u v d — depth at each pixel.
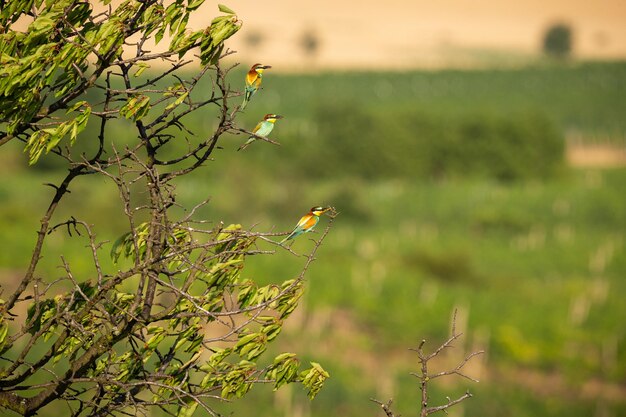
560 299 108.06
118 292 19.62
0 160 158.25
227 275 18.39
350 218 148.50
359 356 81.19
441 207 161.75
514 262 128.75
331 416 64.56
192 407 17.45
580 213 163.62
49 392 17.58
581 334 92.88
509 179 192.62
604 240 146.50
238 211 137.75
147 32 16.81
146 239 18.92
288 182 155.12
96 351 17.73
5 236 98.56
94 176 149.00
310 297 92.38
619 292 116.38
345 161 184.62
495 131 195.62
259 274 96.50
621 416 75.25
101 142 17.28
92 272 85.19
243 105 17.31
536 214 162.62
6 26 16.77
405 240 135.75
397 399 69.12
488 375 81.62
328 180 179.00
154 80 17.14
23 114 16.36
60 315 17.52
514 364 84.25
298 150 181.88
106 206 118.62
